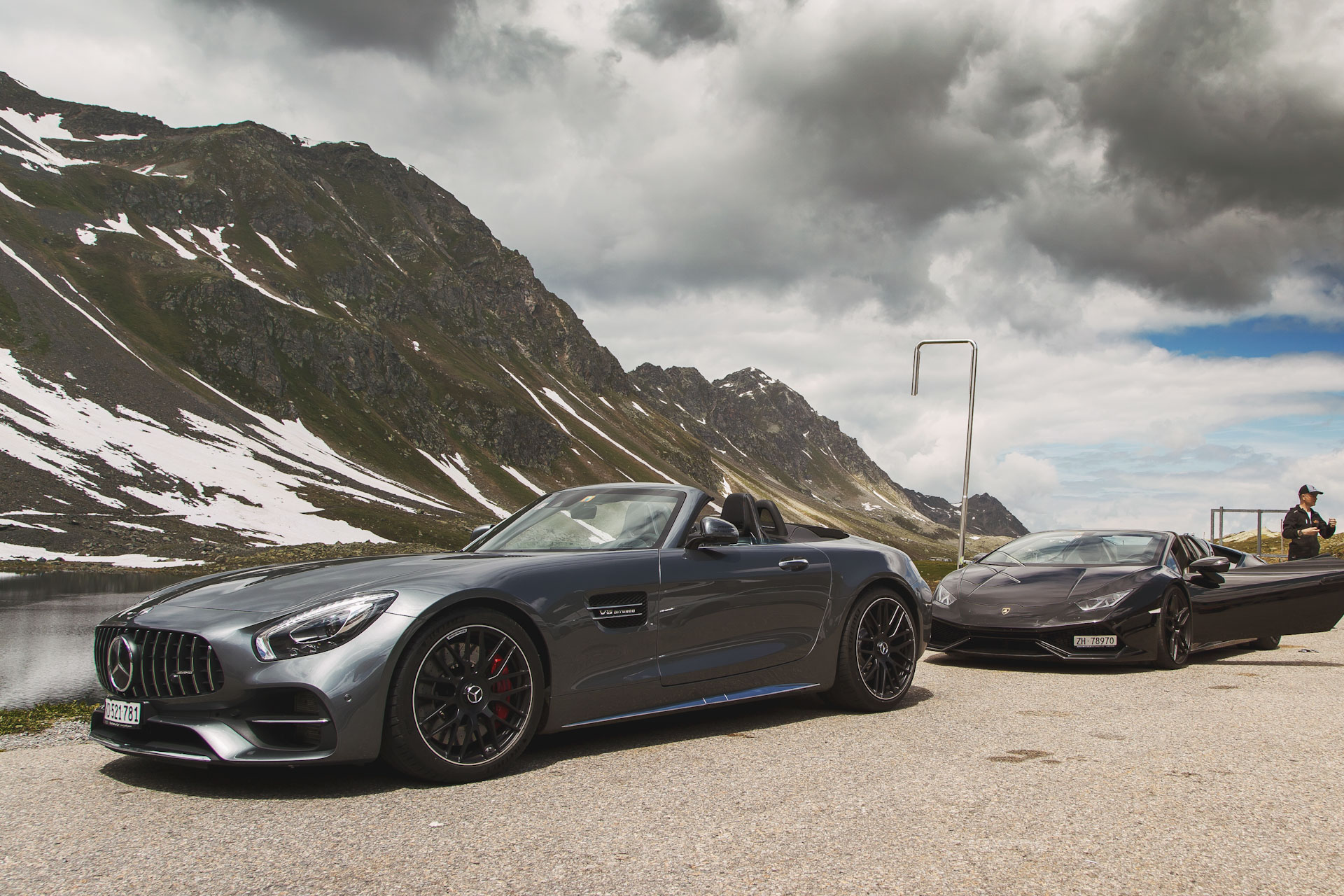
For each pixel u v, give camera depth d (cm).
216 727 364
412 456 14700
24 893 255
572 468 18762
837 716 546
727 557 505
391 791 367
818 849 289
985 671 781
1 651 1411
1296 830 309
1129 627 759
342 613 371
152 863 280
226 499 8262
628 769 405
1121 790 362
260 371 13362
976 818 324
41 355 9994
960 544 2045
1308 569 905
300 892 253
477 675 391
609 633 443
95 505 6969
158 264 14162
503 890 254
